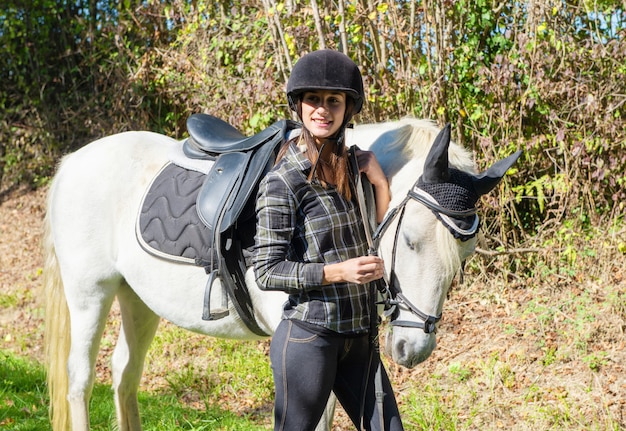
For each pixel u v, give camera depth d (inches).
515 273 207.2
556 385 156.3
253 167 101.1
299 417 79.7
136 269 117.8
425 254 85.7
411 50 194.1
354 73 78.4
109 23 321.4
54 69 381.1
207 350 199.2
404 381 169.8
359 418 82.3
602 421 138.9
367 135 101.0
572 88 194.4
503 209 205.5
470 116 197.6
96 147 129.4
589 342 169.5
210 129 116.8
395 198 90.9
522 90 202.2
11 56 376.2
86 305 124.1
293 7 192.7
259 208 78.4
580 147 193.9
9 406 159.9
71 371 124.6
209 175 107.9
